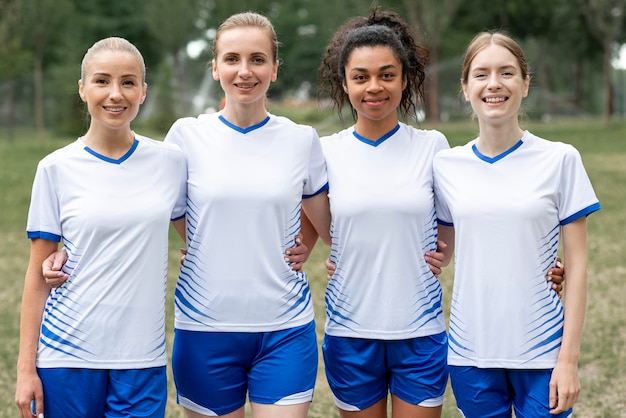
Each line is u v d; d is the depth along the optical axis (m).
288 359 3.55
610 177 15.93
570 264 3.40
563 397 3.31
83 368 3.31
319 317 7.07
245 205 3.51
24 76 36.25
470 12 41.06
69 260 3.34
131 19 42.62
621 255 9.27
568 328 3.36
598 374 5.60
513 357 3.39
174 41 32.47
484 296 3.41
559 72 54.69
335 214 3.70
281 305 3.56
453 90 36.47
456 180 3.53
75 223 3.31
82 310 3.31
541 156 3.44
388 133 3.74
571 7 39.38
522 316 3.38
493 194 3.43
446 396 5.43
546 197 3.38
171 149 3.52
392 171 3.68
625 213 12.05
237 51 3.53
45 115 38.09
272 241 3.54
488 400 3.47
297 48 47.16
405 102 3.96
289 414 3.52
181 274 3.63
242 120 3.62
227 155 3.58
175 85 31.38
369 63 3.60
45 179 3.35
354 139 3.77
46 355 3.32
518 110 3.49
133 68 3.35
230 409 3.64
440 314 3.78
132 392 3.34
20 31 29.61
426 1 29.77
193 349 3.57
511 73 3.42
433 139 3.76
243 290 3.52
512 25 43.09
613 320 6.78
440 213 3.74
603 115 47.25
